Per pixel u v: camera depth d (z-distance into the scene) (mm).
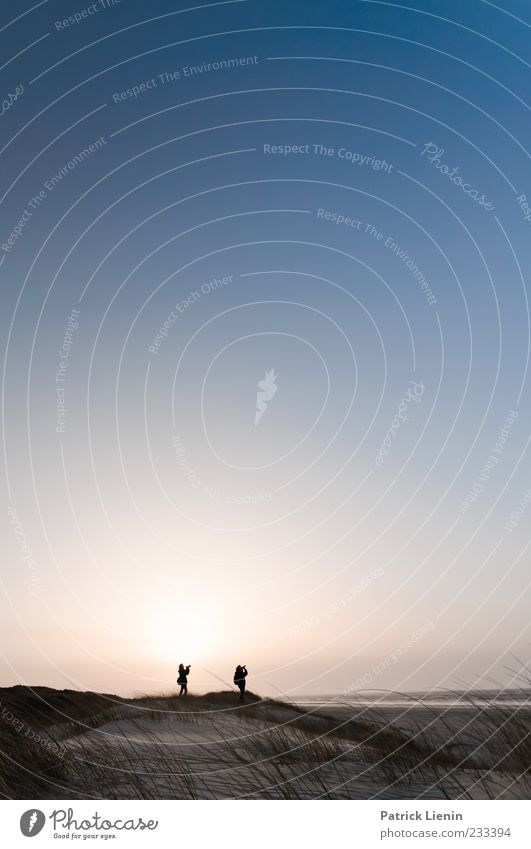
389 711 10219
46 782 8023
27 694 12781
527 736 8250
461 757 8375
